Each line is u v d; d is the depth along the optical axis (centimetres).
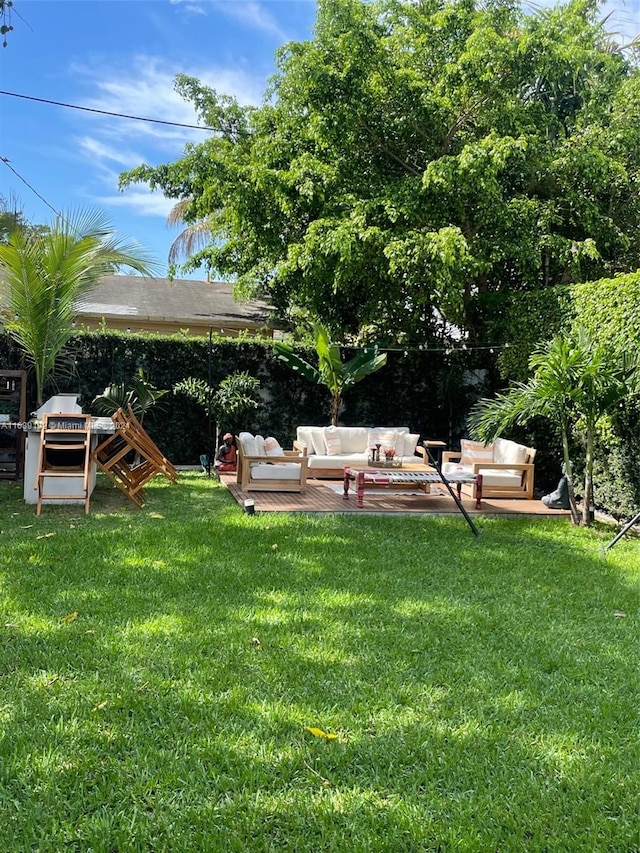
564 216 1056
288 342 1196
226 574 478
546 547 610
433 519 721
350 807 223
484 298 1062
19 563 486
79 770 236
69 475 689
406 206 937
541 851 207
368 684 312
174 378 1105
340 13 985
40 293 843
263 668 324
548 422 909
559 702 305
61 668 316
